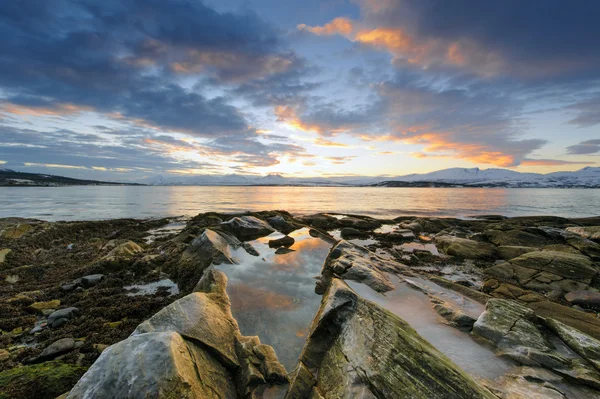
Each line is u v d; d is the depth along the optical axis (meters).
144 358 6.30
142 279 16.28
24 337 10.27
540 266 17.06
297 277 15.62
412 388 6.32
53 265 19.67
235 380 7.74
